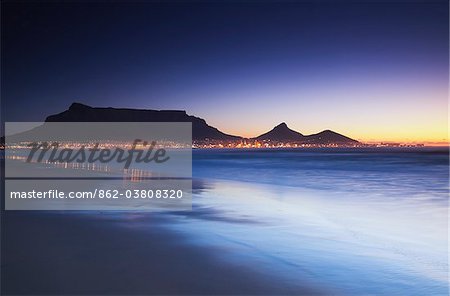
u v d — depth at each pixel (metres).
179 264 8.20
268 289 6.84
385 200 20.25
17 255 8.78
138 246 9.77
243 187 26.56
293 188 26.20
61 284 6.89
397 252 9.58
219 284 7.04
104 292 6.55
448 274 7.84
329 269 8.05
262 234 11.53
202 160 76.75
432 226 13.24
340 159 79.56
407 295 6.71
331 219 14.44
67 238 10.58
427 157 89.69
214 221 13.68
